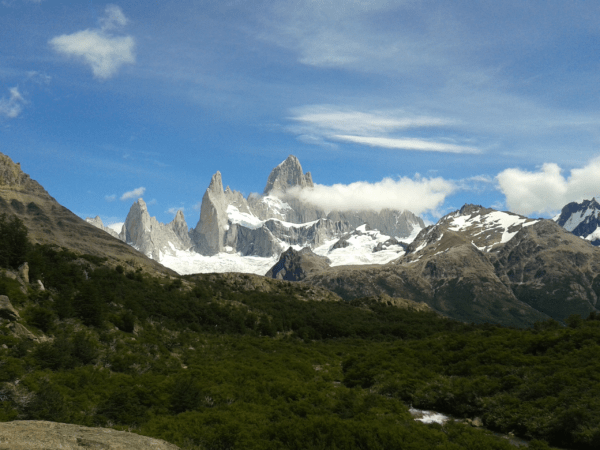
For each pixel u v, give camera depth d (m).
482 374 66.06
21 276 76.62
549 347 73.12
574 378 56.12
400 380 65.31
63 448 23.86
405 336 121.94
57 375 51.78
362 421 48.59
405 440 43.81
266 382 63.56
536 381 58.25
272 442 42.59
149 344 76.06
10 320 60.84
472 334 95.62
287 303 144.38
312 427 44.62
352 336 120.56
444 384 62.28
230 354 83.56
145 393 51.81
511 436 48.78
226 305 121.38
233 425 44.50
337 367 81.38
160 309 101.19
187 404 51.19
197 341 89.56
